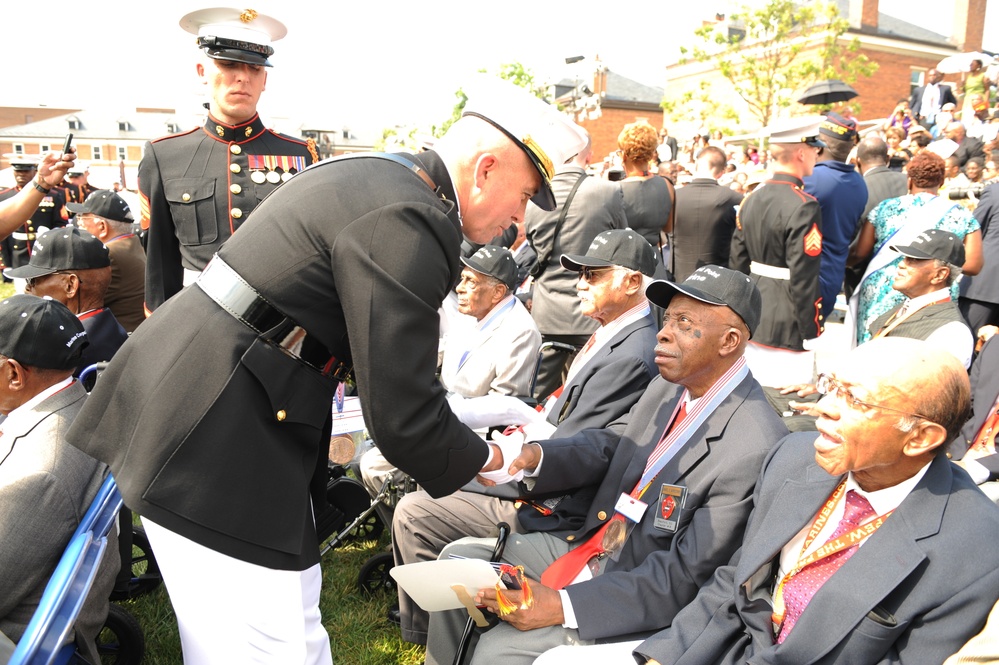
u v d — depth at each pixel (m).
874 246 4.85
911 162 4.71
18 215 3.32
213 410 1.55
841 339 6.58
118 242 4.14
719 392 2.30
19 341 2.11
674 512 2.22
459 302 3.72
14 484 2.00
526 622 2.14
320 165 1.68
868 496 1.79
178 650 3.00
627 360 2.76
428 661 2.56
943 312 3.35
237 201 3.23
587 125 44.47
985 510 1.68
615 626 2.13
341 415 3.55
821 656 1.68
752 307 2.25
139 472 1.56
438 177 1.73
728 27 25.67
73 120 62.88
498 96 1.76
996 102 13.06
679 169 10.86
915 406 1.63
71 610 1.78
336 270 1.54
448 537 2.86
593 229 4.64
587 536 2.53
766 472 2.05
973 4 36.69
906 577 1.63
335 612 3.25
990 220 5.22
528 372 3.67
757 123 30.88
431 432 1.62
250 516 1.59
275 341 1.57
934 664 1.60
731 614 1.95
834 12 24.27
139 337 1.66
